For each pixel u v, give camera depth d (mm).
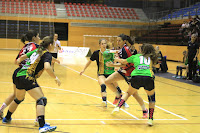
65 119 4645
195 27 16125
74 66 14562
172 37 21562
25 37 4168
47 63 3754
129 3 31672
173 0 29078
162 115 5191
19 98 4141
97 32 28750
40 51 3826
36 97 3852
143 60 4547
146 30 27156
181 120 4863
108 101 6293
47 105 5668
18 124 4223
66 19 27781
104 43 5781
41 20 25562
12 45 25125
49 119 4605
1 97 6129
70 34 28078
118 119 4773
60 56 22156
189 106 6078
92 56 5887
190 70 10781
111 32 28969
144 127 4344
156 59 4590
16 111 5008
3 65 13094
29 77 3816
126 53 5133
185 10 25281
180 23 23312
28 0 26438
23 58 3926
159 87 8820
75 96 6754
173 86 9133
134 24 29344
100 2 31172
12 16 25062
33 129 3977
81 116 4883
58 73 11312
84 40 26641
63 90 7535
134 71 4566
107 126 4316
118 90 5770
